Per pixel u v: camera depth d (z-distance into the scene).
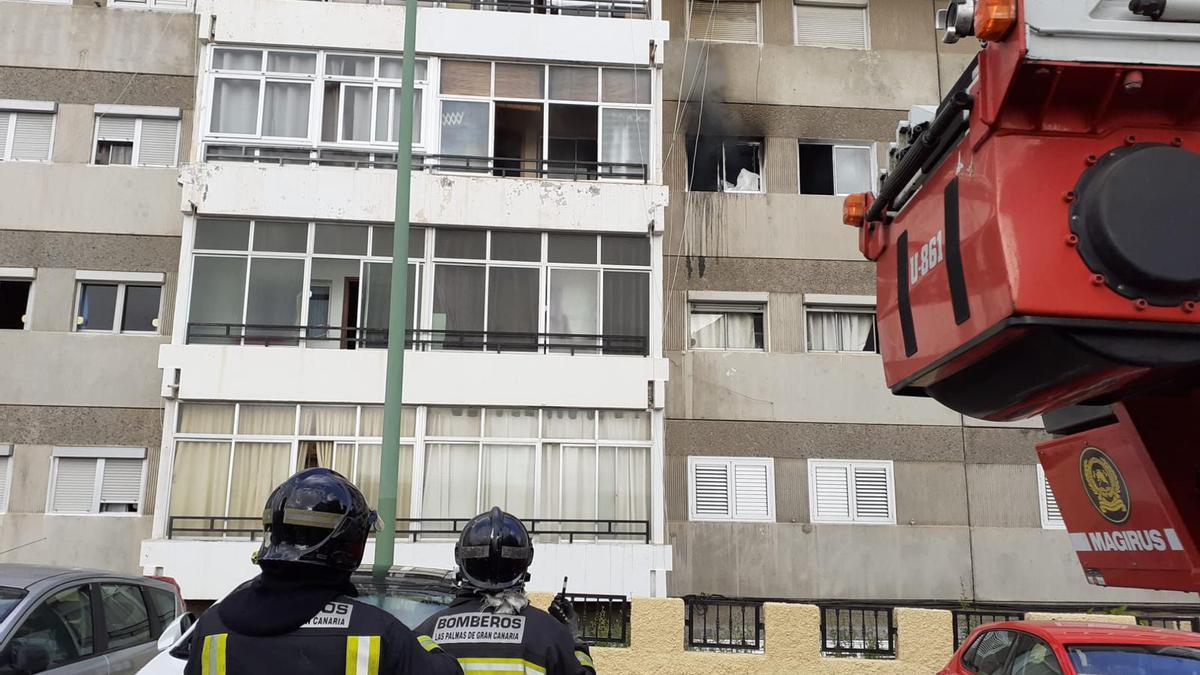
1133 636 6.42
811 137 17.33
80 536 14.66
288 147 15.02
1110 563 3.24
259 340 14.37
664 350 16.27
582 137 15.69
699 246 16.73
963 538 15.84
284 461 13.90
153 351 15.40
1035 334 2.67
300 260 14.62
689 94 17.33
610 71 15.91
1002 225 2.67
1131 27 2.68
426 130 15.30
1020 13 2.66
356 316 14.58
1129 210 2.57
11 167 15.79
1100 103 2.70
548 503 14.16
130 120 16.25
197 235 14.54
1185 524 2.87
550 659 3.01
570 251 15.08
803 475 15.96
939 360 3.15
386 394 9.89
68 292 15.52
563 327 14.86
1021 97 2.71
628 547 13.77
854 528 15.74
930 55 17.80
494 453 14.24
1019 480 16.12
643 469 14.40
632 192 15.15
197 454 13.80
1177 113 2.71
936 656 10.92
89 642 5.99
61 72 16.20
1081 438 3.29
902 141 3.74
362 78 15.37
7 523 14.63
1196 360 2.58
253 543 13.34
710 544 15.55
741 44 17.59
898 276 3.62
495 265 14.91
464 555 3.17
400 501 13.85
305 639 2.26
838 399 16.27
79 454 14.98
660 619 11.10
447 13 15.59
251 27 15.20
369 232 14.81
